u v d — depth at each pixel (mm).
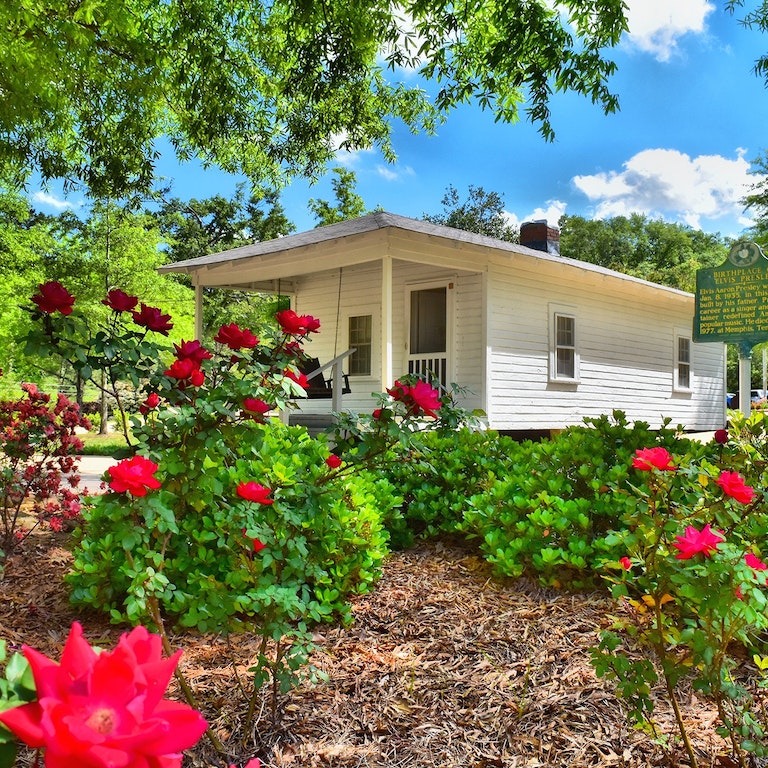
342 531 3947
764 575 2008
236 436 2846
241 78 8594
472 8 6191
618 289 14391
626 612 3660
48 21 6551
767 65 9219
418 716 2781
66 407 5797
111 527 4004
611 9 5500
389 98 8891
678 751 2461
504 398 11562
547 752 2508
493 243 11789
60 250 17516
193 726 705
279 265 11008
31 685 755
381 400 2842
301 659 2598
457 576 4516
